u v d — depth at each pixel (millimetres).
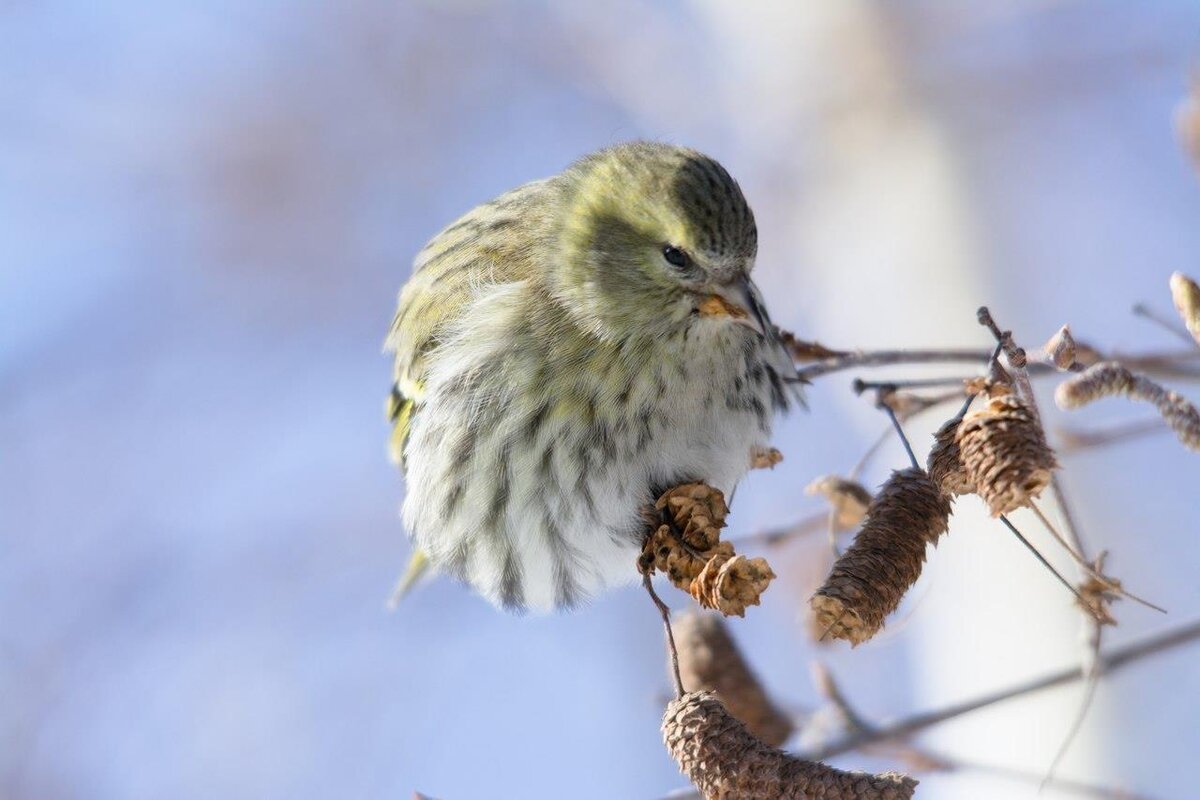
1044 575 10641
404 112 16406
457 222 9750
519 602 9055
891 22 13844
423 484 9148
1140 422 8750
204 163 16406
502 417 8648
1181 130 9656
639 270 8398
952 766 9078
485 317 8820
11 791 14297
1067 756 10430
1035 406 6723
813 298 13812
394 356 9914
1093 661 7770
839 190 13648
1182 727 10992
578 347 8539
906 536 6805
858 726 8945
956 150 13320
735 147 14602
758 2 14453
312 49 16672
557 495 8586
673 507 7812
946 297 12703
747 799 6734
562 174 9234
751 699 9023
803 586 13078
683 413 8453
